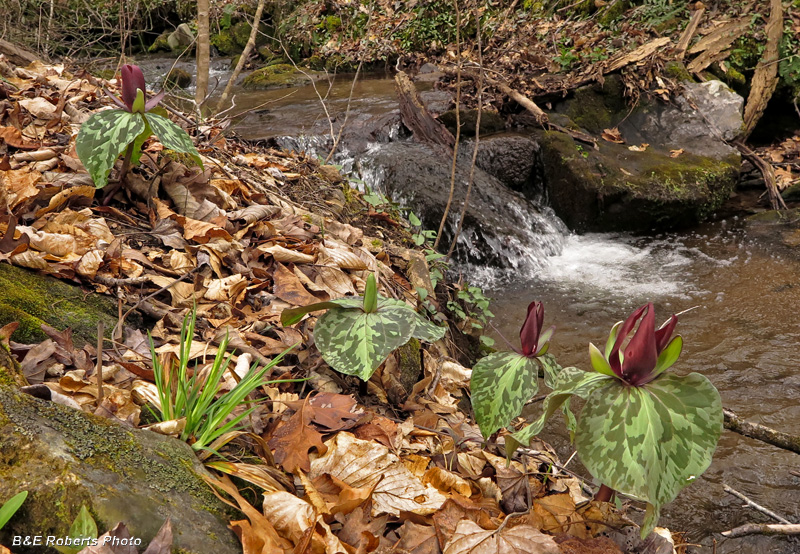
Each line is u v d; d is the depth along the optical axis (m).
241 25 13.47
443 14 11.41
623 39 8.55
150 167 2.93
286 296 2.50
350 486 1.69
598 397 1.43
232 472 1.51
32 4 7.11
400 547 1.55
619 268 5.89
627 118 7.49
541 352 1.78
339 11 12.31
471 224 5.96
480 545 1.56
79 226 2.43
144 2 10.60
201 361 2.07
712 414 1.37
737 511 2.84
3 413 1.27
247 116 7.96
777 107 8.24
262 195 3.32
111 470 1.29
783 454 3.23
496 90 7.58
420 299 3.28
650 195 6.46
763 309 4.82
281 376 2.08
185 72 10.71
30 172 2.57
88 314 2.08
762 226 6.33
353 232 3.36
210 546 1.26
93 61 7.10
